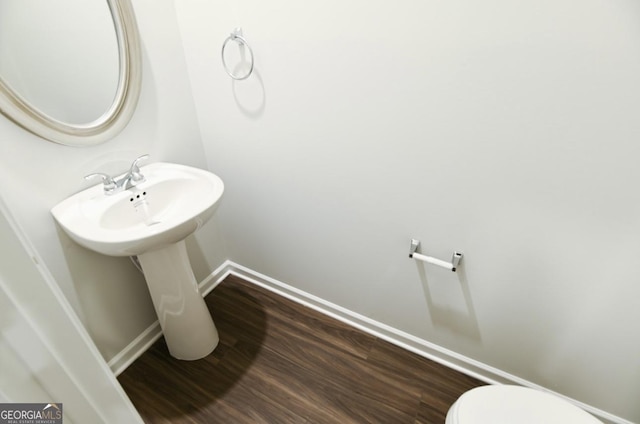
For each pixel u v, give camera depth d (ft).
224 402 4.43
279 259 5.72
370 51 3.25
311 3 3.34
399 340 5.04
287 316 5.66
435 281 4.18
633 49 2.26
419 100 3.22
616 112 2.47
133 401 4.49
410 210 3.87
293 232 5.20
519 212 3.21
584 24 2.34
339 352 5.00
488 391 3.04
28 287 1.26
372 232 4.34
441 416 4.13
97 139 3.93
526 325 3.79
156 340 5.35
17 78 3.26
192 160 5.28
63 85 3.60
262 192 5.13
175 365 4.94
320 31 3.43
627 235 2.82
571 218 2.99
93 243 3.24
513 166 3.04
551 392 4.04
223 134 5.00
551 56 2.52
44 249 3.78
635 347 3.26
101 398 1.67
